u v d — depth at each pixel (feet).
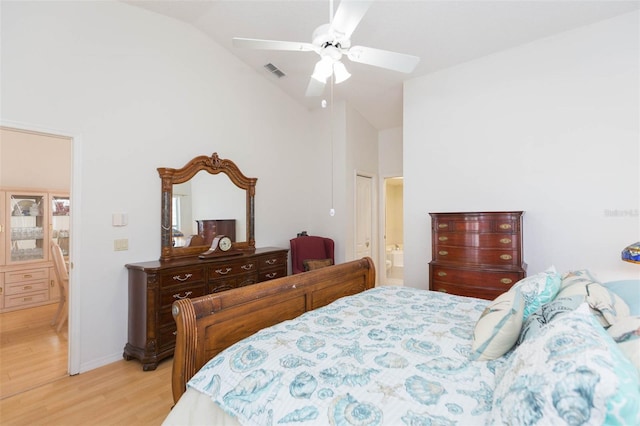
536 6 8.48
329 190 15.64
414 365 3.95
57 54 8.06
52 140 15.08
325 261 13.97
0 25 7.22
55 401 7.07
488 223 9.45
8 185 13.84
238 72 12.89
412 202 12.34
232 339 5.17
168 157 10.52
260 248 13.61
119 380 7.98
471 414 3.06
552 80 9.53
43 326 11.66
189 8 10.12
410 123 12.41
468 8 8.76
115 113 9.20
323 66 6.73
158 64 10.26
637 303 3.93
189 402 4.15
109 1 9.10
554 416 2.26
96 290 8.77
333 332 4.99
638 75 8.32
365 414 3.10
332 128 15.56
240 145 13.00
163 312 8.82
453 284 9.96
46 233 14.42
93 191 8.74
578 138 9.12
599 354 2.44
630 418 2.06
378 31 9.90
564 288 4.76
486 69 10.72
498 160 10.47
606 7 8.32
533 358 2.85
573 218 9.20
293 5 9.59
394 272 20.51
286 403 3.39
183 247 10.71
